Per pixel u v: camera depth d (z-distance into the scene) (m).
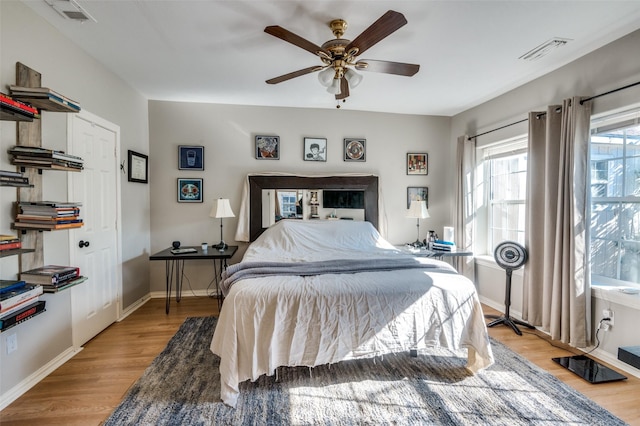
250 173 4.01
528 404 1.79
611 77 2.32
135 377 2.06
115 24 2.16
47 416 1.67
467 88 3.35
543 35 2.26
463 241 3.89
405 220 4.41
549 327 2.72
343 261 2.44
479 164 3.90
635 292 2.18
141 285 3.62
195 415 1.68
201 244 3.95
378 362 2.27
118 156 3.06
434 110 4.23
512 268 2.94
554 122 2.66
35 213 1.88
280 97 3.72
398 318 1.98
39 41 2.05
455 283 2.12
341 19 2.08
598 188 2.50
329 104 3.99
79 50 2.48
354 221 3.94
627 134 2.29
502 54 2.56
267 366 1.80
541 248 2.86
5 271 1.80
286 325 1.88
